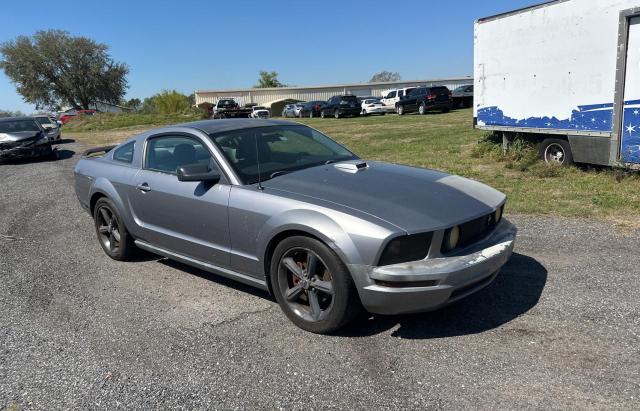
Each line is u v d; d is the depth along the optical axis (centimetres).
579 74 863
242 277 410
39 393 309
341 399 288
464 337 347
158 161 486
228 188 404
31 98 6594
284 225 357
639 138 779
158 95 4194
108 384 315
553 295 402
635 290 403
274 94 5919
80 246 614
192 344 359
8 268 544
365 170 429
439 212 344
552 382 290
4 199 939
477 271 331
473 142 1421
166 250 479
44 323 405
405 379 303
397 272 316
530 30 954
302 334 366
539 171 888
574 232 562
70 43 6606
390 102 3438
